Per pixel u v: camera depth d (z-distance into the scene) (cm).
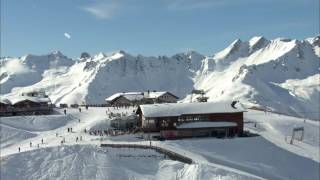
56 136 12788
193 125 12594
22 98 16800
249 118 15200
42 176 9462
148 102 19488
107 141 11700
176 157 10319
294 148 12394
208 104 13175
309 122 15188
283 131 14112
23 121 14212
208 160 10512
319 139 13812
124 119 13762
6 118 14212
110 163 10019
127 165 10088
